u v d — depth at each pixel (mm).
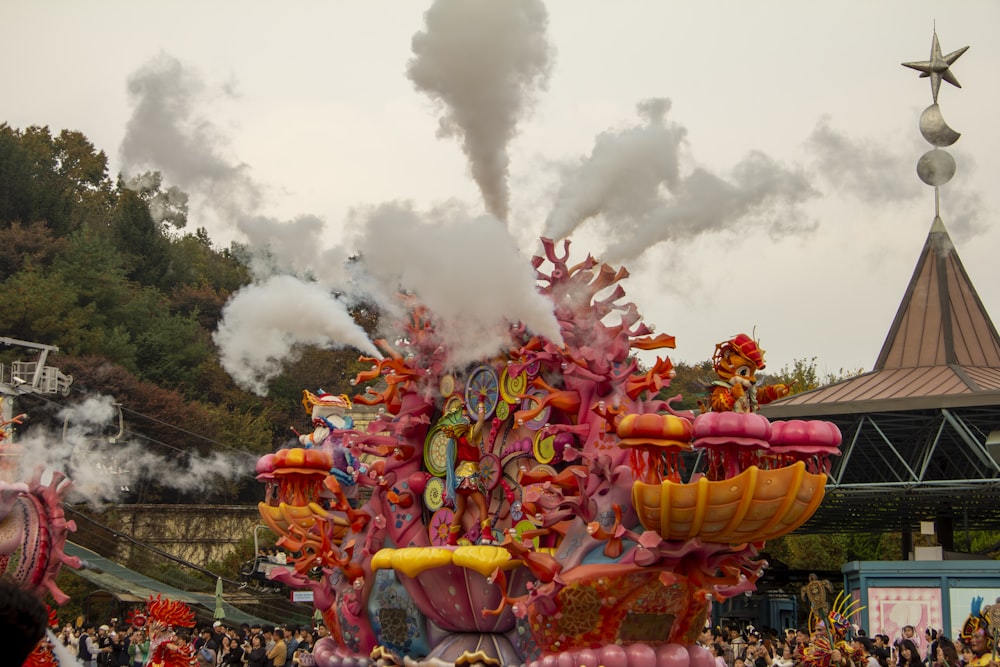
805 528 41781
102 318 42719
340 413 15031
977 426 33125
